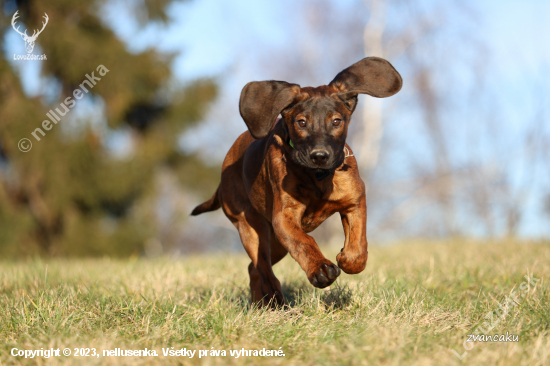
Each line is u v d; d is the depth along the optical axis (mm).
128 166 16484
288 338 3240
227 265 7273
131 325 3594
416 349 2893
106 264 8539
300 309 3893
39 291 4625
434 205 24703
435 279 5535
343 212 3822
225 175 4824
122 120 17016
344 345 3016
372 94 3680
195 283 5793
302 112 3574
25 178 16438
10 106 15359
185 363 2848
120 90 15953
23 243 16266
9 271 6520
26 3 15961
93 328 3559
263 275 4406
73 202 16531
